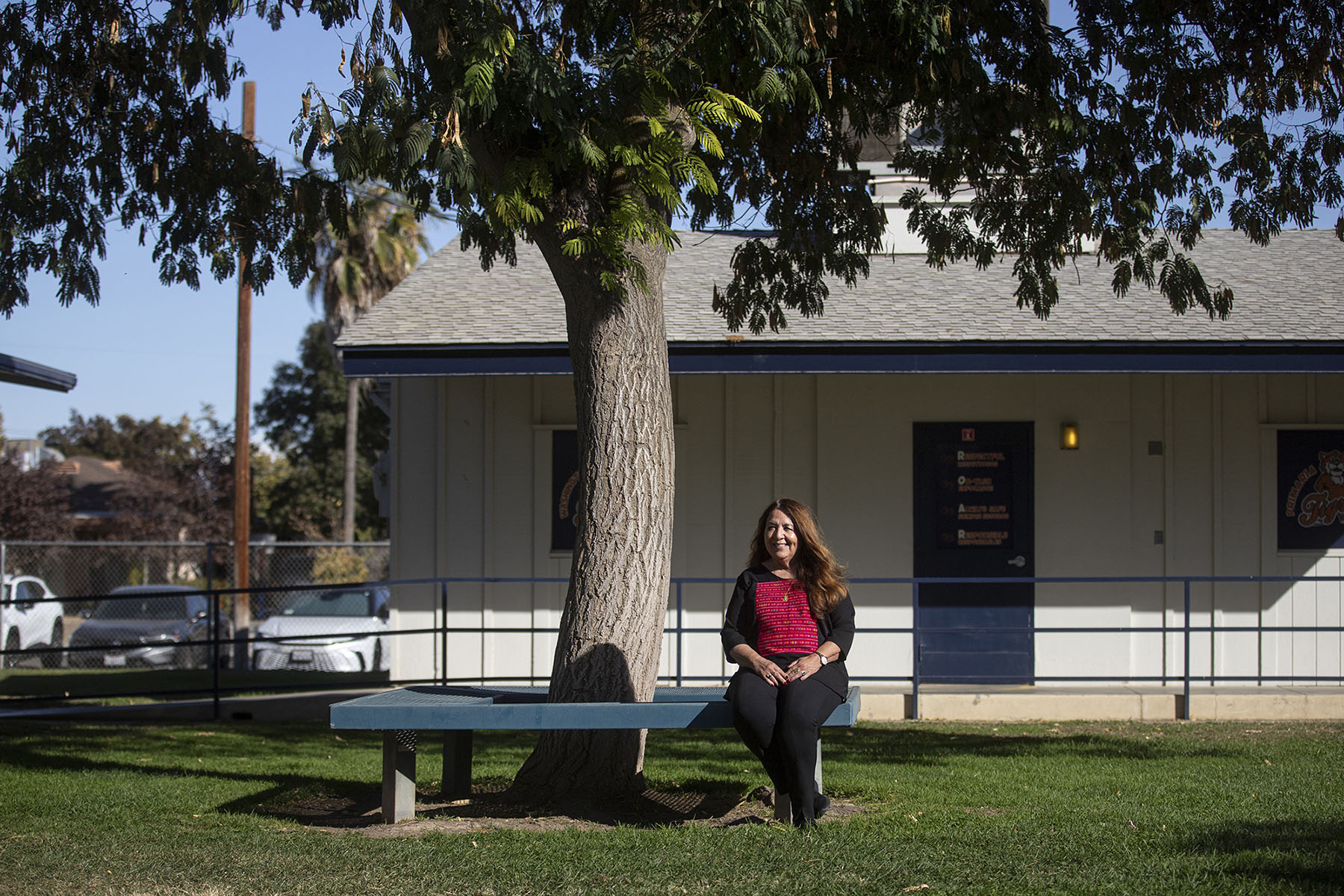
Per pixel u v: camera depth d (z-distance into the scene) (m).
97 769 7.08
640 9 6.65
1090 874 4.35
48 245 7.84
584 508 5.85
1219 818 5.38
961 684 10.96
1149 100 7.73
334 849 4.81
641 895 4.15
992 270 12.40
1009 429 11.10
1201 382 11.06
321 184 7.86
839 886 4.22
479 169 6.10
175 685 12.68
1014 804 5.82
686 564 11.18
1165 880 4.25
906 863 4.52
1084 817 5.44
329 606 17.30
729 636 5.32
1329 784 6.41
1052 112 7.42
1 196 7.63
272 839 5.04
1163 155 7.86
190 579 33.94
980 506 11.09
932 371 9.95
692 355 10.05
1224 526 10.98
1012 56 7.53
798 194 8.55
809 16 6.33
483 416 11.37
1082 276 12.12
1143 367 9.83
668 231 5.59
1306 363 9.77
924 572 11.07
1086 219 8.02
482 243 8.03
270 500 42.22
